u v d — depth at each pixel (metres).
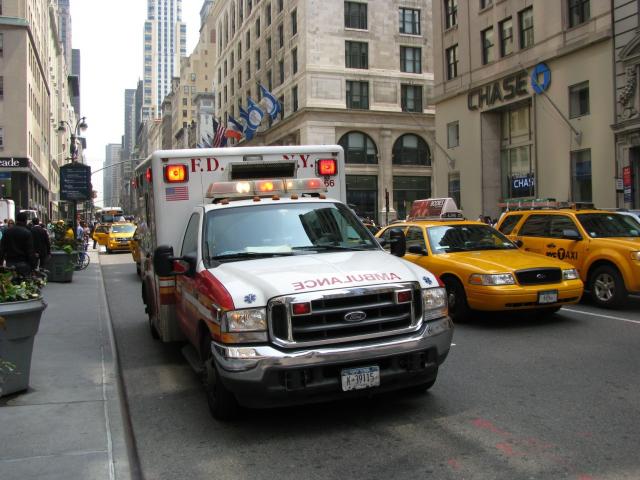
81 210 70.31
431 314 5.15
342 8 47.44
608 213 11.77
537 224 12.35
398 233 6.51
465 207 32.41
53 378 6.71
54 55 81.38
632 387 6.00
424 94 49.81
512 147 30.08
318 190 7.02
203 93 98.25
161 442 4.95
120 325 10.87
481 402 5.65
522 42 28.20
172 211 7.28
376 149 48.62
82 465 4.32
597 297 10.84
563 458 4.32
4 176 45.47
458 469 4.19
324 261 5.43
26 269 12.25
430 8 50.19
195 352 7.02
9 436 4.89
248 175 7.59
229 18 70.50
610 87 23.09
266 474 4.24
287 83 50.53
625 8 22.33
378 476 4.13
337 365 4.71
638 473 4.05
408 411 5.45
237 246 5.96
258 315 4.70
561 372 6.63
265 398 4.64
